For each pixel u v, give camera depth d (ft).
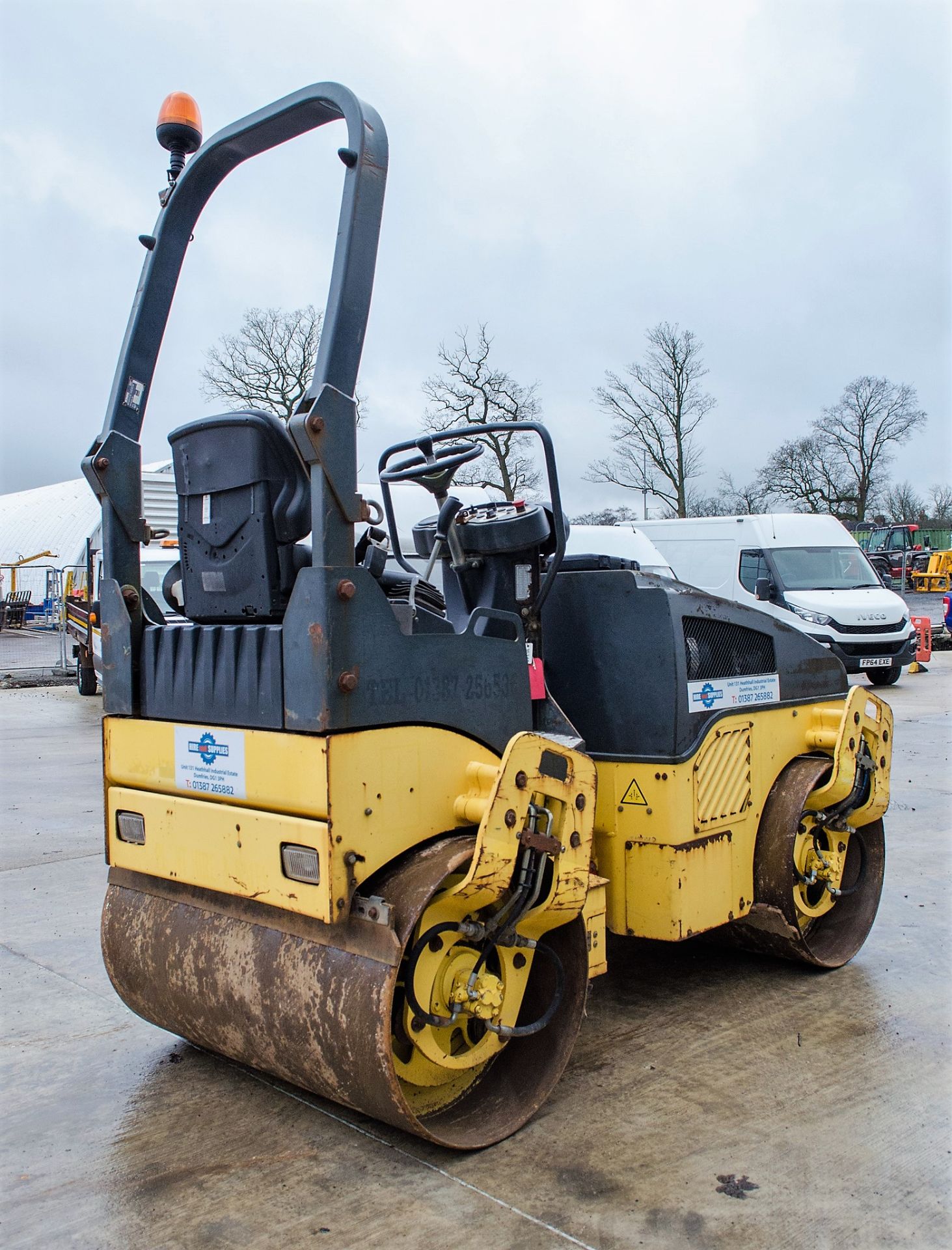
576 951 9.82
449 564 11.79
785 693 13.25
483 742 9.52
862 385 144.25
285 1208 8.21
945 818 22.07
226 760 9.07
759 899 12.76
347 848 8.23
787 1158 8.86
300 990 8.73
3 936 15.19
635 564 13.01
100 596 10.48
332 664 8.15
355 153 8.51
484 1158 8.91
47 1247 7.79
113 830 10.44
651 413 121.08
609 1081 10.36
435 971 8.83
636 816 11.48
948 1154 8.93
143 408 10.50
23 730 38.47
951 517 174.29
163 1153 9.12
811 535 48.08
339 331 8.38
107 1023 12.12
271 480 8.98
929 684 48.42
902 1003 12.41
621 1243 7.69
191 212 10.79
